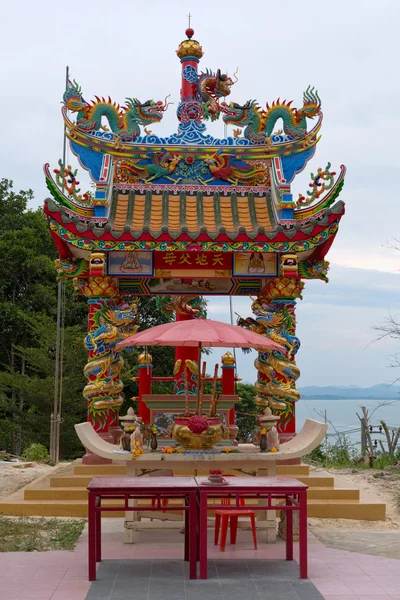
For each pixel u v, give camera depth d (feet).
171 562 26.66
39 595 22.35
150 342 30.32
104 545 29.60
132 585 23.43
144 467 30.53
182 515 30.83
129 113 42.47
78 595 22.39
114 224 39.93
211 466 30.81
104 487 24.58
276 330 40.01
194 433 31.42
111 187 41.86
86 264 40.42
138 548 29.07
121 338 39.99
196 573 24.77
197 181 43.34
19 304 110.83
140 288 43.70
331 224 38.63
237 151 42.88
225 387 47.14
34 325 106.11
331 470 56.24
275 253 40.32
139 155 42.86
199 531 25.85
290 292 40.11
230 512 28.37
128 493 24.67
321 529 32.68
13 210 119.03
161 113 42.65
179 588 23.11
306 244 38.81
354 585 23.65
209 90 43.32
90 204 41.50
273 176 42.04
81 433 31.19
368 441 64.75
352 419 267.39
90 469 37.68
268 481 25.94
